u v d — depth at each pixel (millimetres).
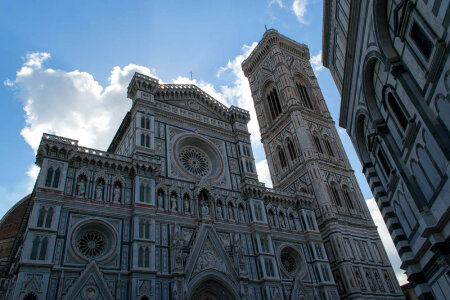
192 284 41250
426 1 21000
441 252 24438
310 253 56531
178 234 44219
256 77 99438
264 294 46438
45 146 40156
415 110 24672
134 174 44844
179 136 55375
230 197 53750
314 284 52969
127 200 42969
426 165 25594
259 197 56188
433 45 21141
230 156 60062
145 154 48438
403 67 25281
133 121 52719
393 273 65000
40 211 36094
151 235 41031
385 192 36594
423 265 29844
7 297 38969
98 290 34938
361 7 29781
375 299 58625
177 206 47062
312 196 63156
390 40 26750
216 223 49156
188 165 55094
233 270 45625
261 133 89812
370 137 35656
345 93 39406
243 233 51156
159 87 58344
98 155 43562
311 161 71875
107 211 40750
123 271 37688
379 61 29328
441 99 21688
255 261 49500
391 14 26000
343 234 64188
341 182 73750
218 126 62500
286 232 56344
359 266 61562
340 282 59375
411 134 26562
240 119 65750
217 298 43594
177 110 58781
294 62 95938
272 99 91000
